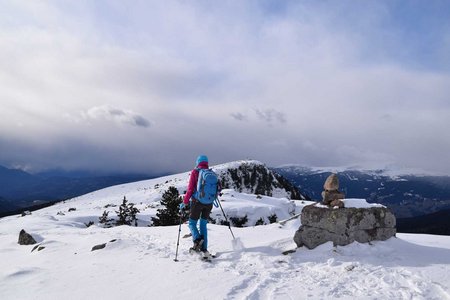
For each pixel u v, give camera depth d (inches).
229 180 5713.6
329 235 328.2
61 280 282.5
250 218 2006.6
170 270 292.0
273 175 6584.6
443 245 352.5
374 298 218.1
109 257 357.7
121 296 238.2
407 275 254.7
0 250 521.7
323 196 358.3
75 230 751.7
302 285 244.7
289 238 364.5
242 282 252.8
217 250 362.6
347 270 272.4
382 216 340.2
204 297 226.7
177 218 1400.1
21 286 273.4
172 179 6195.9
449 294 214.8
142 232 534.9
